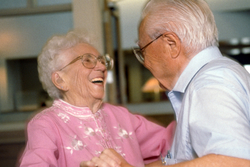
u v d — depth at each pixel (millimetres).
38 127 1217
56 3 4398
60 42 1342
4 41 4859
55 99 1392
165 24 1094
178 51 1091
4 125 4340
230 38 5805
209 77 954
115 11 4523
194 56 1081
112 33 4262
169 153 1146
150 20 1129
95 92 1314
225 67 979
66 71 1324
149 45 1144
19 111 4648
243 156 815
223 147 827
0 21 4793
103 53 3809
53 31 4672
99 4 3834
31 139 1201
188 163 869
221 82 922
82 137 1257
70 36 1371
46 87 1387
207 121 873
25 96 5398
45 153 1147
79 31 1409
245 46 7008
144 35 1155
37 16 4691
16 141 3893
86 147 1239
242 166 815
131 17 5531
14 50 4863
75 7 3773
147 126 1555
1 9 4512
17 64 6004
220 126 846
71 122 1280
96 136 1283
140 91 8430
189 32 1064
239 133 829
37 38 4766
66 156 1214
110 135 1335
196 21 1069
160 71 1153
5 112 4660
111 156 1065
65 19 4594
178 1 1100
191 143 942
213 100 886
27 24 4746
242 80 951
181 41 1079
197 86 955
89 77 1316
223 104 870
